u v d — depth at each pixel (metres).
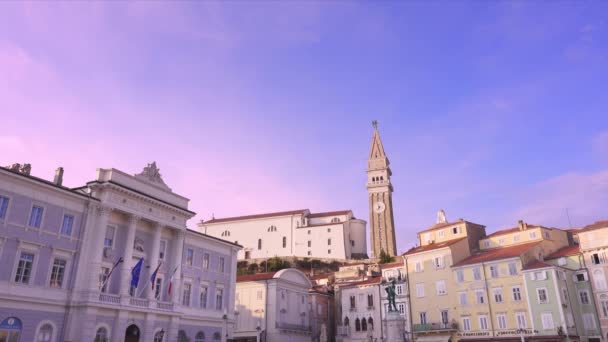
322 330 82.75
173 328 57.47
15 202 44.84
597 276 65.12
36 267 45.56
